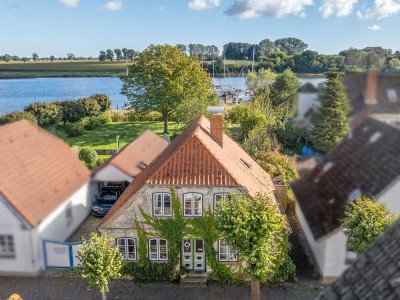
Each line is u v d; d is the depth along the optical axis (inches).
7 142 717.3
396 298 224.1
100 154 1624.0
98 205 949.8
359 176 342.0
